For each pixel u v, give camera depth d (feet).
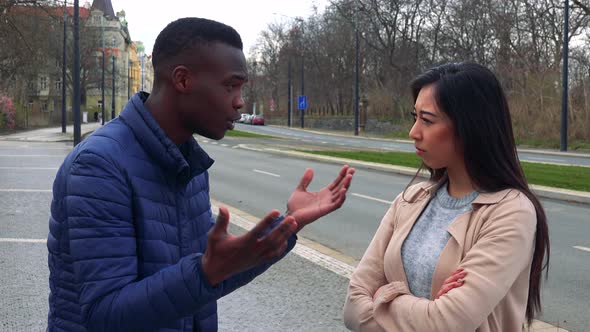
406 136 148.66
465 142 6.57
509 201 6.43
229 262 4.94
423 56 170.60
